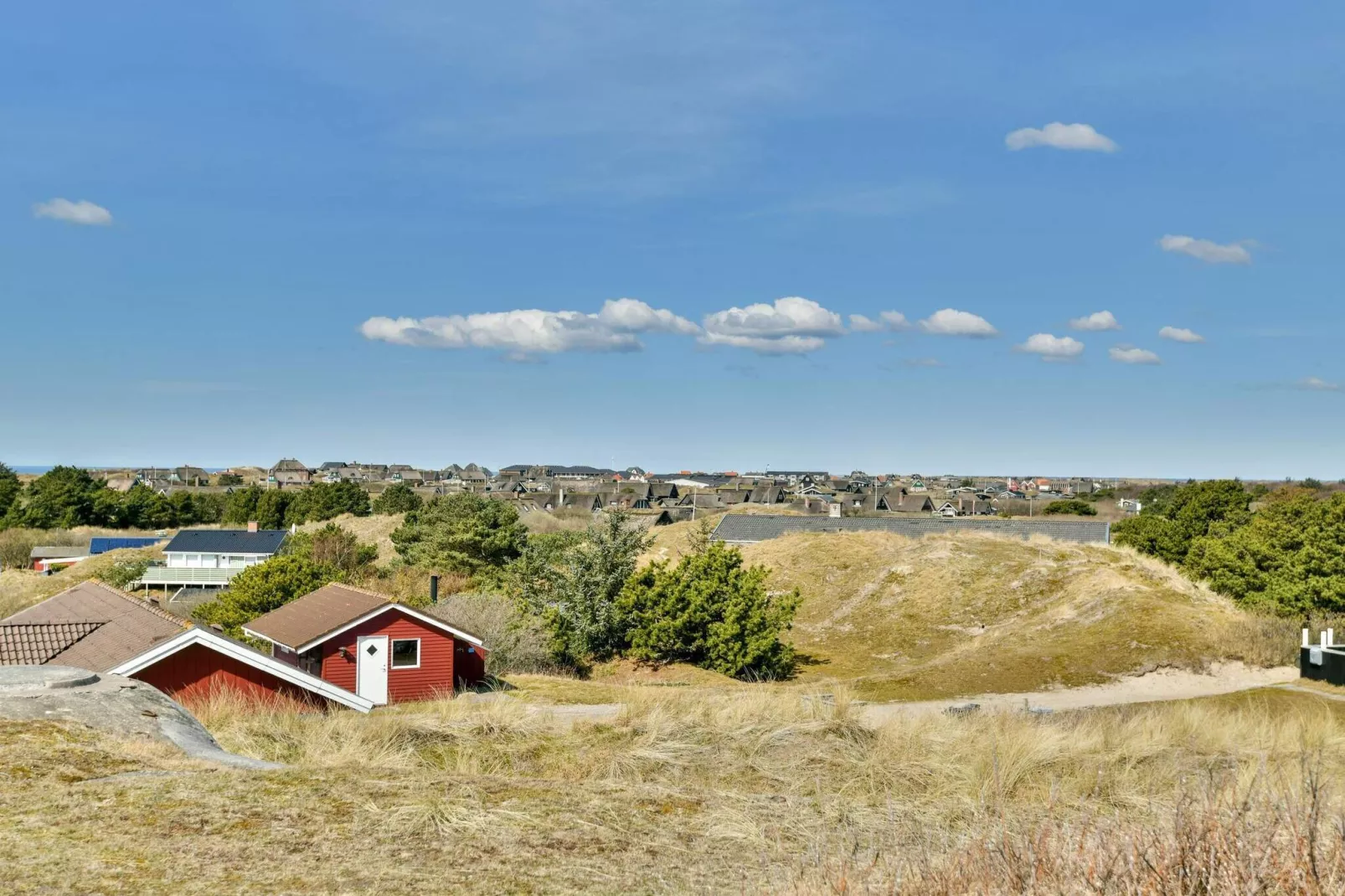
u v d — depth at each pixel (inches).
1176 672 1135.6
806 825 262.7
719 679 1206.9
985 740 400.2
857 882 182.9
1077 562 1711.4
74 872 174.2
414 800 233.8
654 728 440.1
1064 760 388.5
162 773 241.0
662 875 204.2
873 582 1782.7
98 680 325.1
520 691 957.8
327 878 182.5
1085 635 1298.0
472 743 420.5
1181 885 154.7
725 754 394.6
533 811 240.4
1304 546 1480.1
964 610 1604.3
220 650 748.0
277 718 482.9
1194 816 174.6
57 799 212.7
